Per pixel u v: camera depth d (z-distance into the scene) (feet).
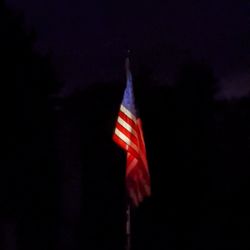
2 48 36.22
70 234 37.40
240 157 39.01
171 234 37.81
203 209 38.37
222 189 38.63
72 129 38.34
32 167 36.68
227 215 38.24
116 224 37.52
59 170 37.70
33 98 37.09
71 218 37.52
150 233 37.47
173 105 39.52
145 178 23.63
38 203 36.70
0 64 36.14
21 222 36.27
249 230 37.81
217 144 39.32
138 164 23.57
